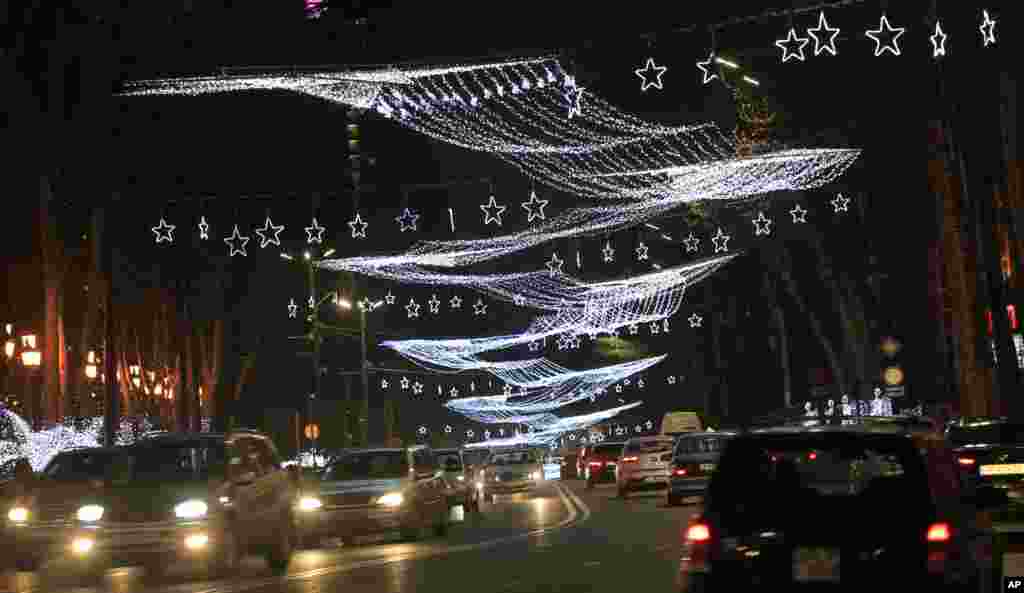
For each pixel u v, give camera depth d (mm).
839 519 9266
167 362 58188
